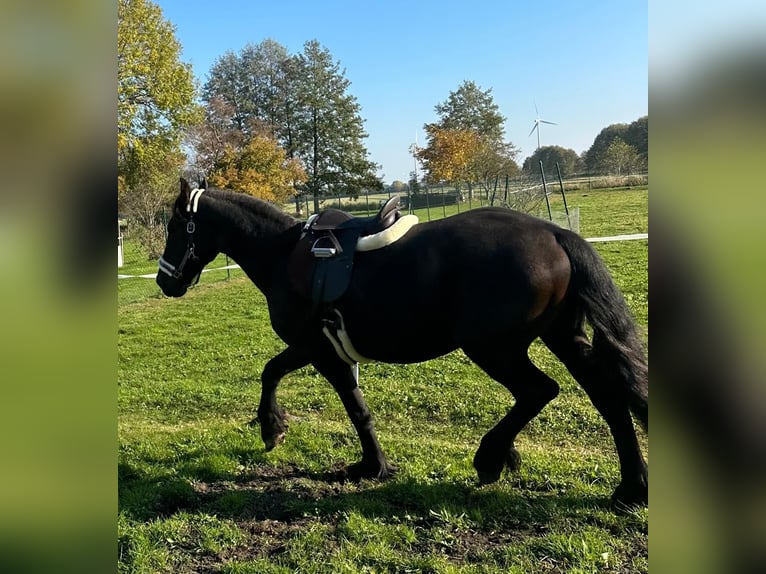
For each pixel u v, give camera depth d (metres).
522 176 28.48
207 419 5.40
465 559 2.91
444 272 3.16
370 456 3.80
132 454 4.46
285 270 3.61
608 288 3.04
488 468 3.30
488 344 3.10
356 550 2.98
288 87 49.97
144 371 7.22
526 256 3.02
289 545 3.08
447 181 41.84
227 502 3.59
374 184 50.53
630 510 3.12
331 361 3.66
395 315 3.24
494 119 58.50
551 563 2.81
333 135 49.50
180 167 28.50
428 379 5.96
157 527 3.28
